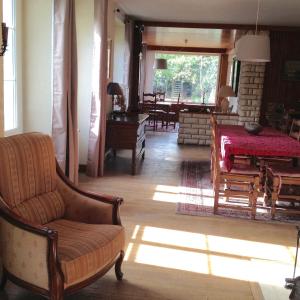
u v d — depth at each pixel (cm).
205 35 867
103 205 245
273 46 756
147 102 1005
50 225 234
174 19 705
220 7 571
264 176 422
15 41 379
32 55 400
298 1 512
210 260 285
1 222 211
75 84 406
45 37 397
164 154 668
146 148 716
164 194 438
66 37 377
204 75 1216
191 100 1230
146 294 237
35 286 200
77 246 203
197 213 380
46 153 246
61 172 263
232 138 420
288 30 732
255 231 344
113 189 447
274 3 529
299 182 372
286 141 412
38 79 406
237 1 525
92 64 486
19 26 386
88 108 505
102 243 213
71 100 407
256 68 754
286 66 762
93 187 452
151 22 739
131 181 486
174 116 1034
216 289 246
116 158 618
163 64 1094
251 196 377
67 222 242
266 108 778
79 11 482
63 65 381
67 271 191
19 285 208
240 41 455
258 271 271
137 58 772
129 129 508
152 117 1030
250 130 447
